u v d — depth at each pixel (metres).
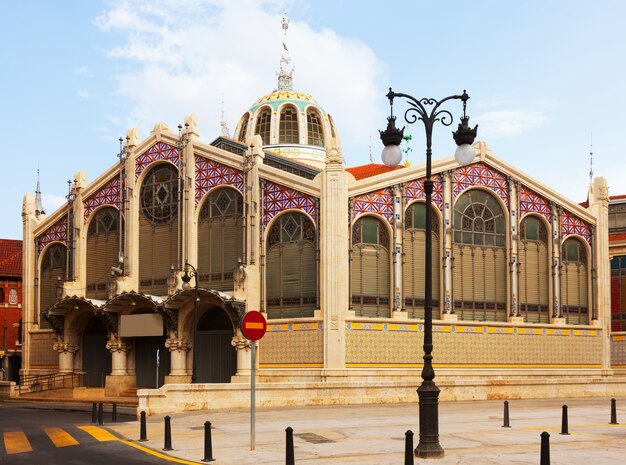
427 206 21.73
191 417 31.59
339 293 43.75
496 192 49.59
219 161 48.66
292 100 58.94
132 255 51.25
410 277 46.41
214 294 44.44
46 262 56.91
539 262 50.81
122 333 48.59
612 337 59.75
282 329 45.16
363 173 56.78
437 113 22.61
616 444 22.77
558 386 45.31
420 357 45.75
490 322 48.09
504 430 26.28
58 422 31.78
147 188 51.91
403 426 27.34
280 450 21.45
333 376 43.06
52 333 55.56
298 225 45.72
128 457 20.56
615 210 66.44
